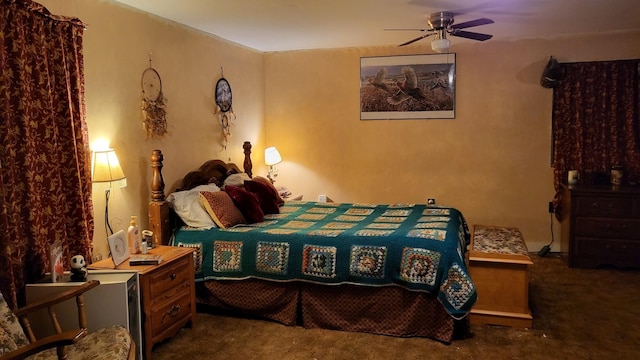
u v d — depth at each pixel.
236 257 3.43
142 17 3.69
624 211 4.46
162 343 3.11
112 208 3.43
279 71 5.82
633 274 4.41
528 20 4.21
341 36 4.88
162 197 3.68
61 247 2.75
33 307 2.20
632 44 4.79
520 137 5.20
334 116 5.70
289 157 5.90
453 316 2.93
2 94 2.42
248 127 5.47
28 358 2.08
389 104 5.52
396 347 3.01
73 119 2.90
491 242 3.74
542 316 3.46
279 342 3.11
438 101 5.37
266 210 4.32
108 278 2.66
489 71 5.21
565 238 4.91
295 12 3.82
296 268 3.29
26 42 2.59
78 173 2.89
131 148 3.61
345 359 2.87
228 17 3.97
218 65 4.82
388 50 5.45
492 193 5.34
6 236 2.41
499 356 2.87
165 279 3.01
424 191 5.53
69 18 2.86
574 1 3.56
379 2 3.53
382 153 5.61
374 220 3.93
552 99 5.07
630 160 4.88
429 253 3.05
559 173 5.06
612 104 4.87
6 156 2.44
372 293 3.20
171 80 4.07
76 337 1.81
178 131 4.19
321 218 4.11
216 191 3.99
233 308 3.50
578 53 4.95
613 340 3.06
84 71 3.14
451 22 3.91
